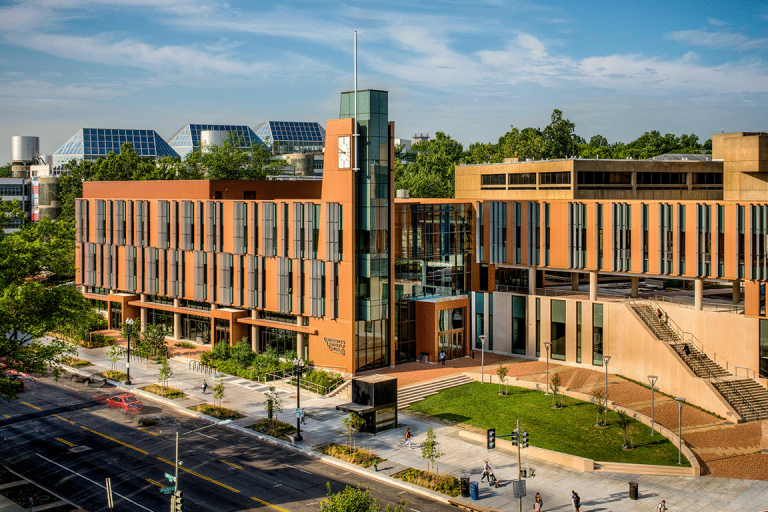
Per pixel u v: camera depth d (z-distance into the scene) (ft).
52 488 153.17
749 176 291.79
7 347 178.70
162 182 296.92
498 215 263.49
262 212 256.52
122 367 257.96
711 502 147.43
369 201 235.81
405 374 236.63
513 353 264.93
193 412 206.90
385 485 157.28
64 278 368.68
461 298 261.03
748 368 211.82
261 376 238.89
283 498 148.36
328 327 240.94
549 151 594.24
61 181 512.63
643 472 163.63
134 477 159.33
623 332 233.35
